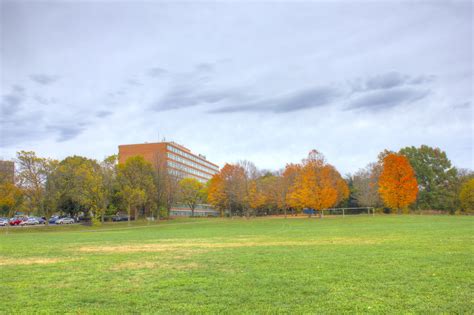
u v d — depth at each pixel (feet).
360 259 61.57
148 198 315.37
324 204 253.44
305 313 33.73
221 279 48.42
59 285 46.93
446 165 313.94
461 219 188.44
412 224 158.20
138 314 34.60
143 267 59.41
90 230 224.33
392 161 254.88
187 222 290.35
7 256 76.23
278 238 110.22
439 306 34.78
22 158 242.17
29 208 268.62
